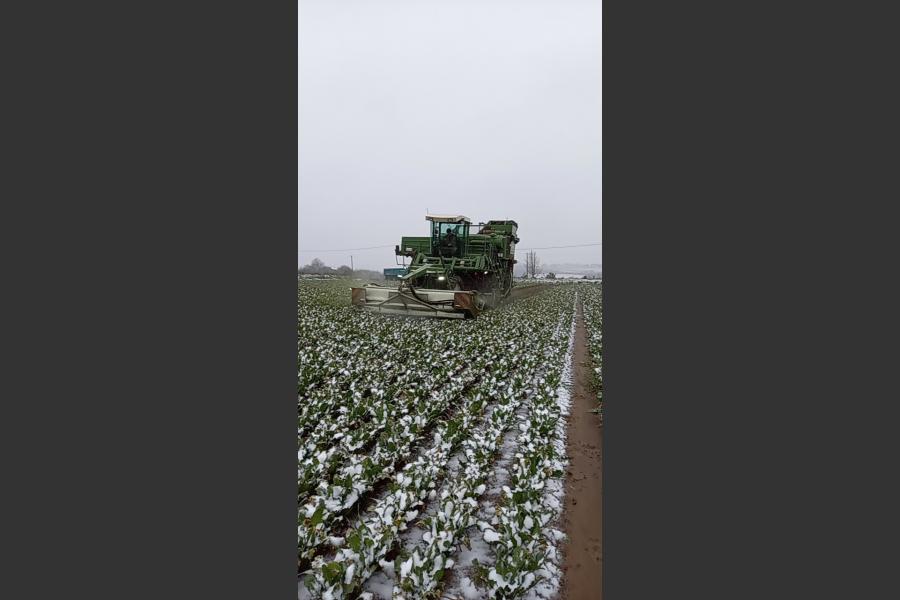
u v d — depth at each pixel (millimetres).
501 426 4750
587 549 3094
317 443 4090
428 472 3707
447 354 7594
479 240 13062
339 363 6680
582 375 7184
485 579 2711
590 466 4234
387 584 2744
